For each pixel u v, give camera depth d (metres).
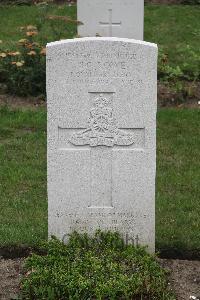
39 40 15.09
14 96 12.57
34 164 9.83
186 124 11.38
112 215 7.30
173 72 12.92
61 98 6.98
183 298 6.87
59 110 7.02
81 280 6.60
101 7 13.88
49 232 7.35
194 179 9.44
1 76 12.86
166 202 8.73
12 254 7.67
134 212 7.28
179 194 8.98
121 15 13.92
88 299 6.49
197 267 7.44
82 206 7.27
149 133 7.05
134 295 6.61
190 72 13.80
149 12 18.20
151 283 6.66
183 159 10.11
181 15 17.97
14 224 8.14
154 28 16.88
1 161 9.94
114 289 6.48
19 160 9.98
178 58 14.73
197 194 9.00
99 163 7.18
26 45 12.76
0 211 8.48
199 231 8.02
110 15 13.91
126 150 7.12
